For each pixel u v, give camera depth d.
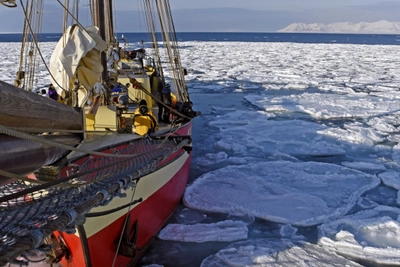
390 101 17.34
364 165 8.78
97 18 5.44
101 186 2.95
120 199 4.07
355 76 27.03
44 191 3.09
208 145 10.52
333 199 6.80
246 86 22.16
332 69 31.42
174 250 5.18
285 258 4.99
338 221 5.89
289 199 6.68
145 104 5.60
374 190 7.36
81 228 3.66
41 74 23.80
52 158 2.47
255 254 5.04
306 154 9.73
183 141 5.26
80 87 4.39
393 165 8.97
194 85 22.31
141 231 4.79
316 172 8.21
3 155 1.86
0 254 1.75
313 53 50.06
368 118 14.17
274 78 25.25
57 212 2.38
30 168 2.15
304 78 25.53
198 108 15.95
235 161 9.02
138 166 3.70
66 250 4.12
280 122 12.93
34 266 4.55
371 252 5.13
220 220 6.02
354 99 17.91
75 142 2.90
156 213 5.16
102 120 5.22
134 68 7.59
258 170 8.25
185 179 6.66
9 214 2.45
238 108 16.02
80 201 2.61
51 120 2.36
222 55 45.34
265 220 6.05
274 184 7.35
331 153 9.75
